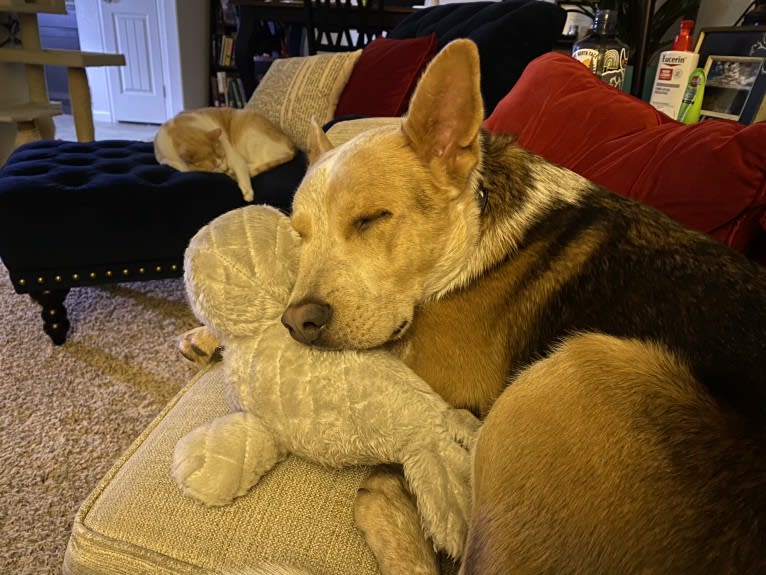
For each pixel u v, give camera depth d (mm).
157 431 1007
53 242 1950
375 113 2521
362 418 810
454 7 2811
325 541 786
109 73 6574
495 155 1065
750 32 1733
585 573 645
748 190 962
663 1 3072
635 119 1318
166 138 2375
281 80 2912
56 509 1427
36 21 4012
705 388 746
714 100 1830
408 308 961
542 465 725
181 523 801
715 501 622
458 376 990
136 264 2107
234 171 2371
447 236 973
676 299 850
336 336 857
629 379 744
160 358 2078
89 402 1830
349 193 919
